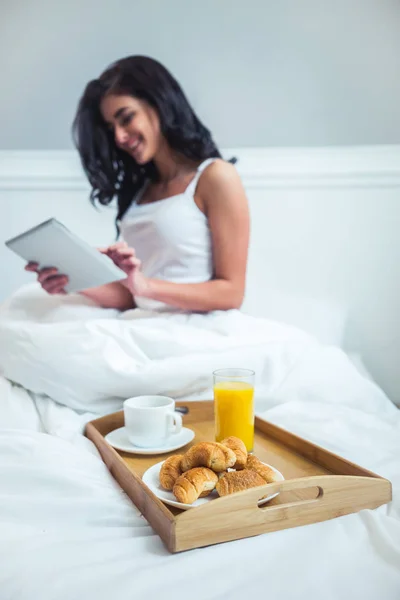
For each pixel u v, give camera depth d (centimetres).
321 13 170
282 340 130
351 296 182
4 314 139
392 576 59
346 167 177
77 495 78
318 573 60
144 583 58
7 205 180
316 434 102
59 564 62
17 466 80
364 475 79
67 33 171
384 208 179
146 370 114
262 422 106
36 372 113
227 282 151
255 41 173
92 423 105
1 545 65
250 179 179
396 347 182
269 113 178
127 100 162
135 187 173
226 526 67
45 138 178
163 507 68
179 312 149
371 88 175
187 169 162
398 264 181
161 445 94
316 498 72
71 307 145
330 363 126
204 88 177
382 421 114
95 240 181
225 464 75
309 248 181
